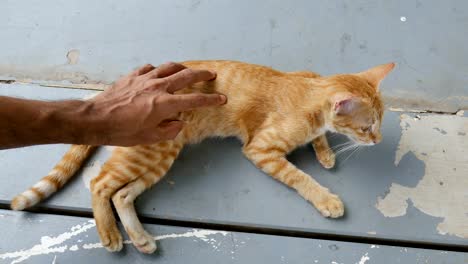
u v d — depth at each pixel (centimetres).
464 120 107
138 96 88
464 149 104
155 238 98
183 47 116
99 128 86
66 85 113
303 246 98
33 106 83
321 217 100
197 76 95
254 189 102
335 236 99
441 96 111
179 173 103
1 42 117
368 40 116
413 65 113
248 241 98
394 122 107
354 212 100
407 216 99
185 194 101
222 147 105
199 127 103
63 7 121
